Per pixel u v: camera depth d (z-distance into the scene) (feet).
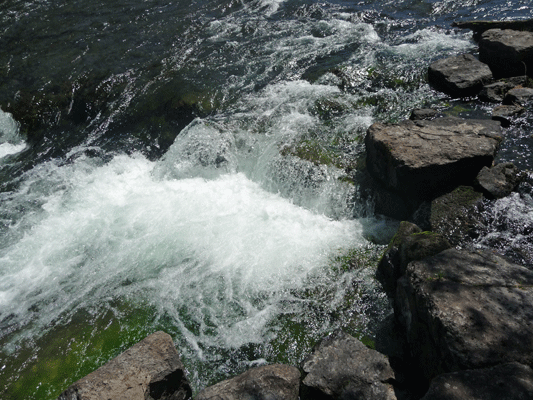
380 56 28.96
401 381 11.99
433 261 13.21
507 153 18.89
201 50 31.68
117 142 26.35
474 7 34.63
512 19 31.81
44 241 19.75
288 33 33.17
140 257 18.43
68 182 23.58
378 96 25.27
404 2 36.73
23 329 16.08
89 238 19.60
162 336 13.10
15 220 21.29
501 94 23.75
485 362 10.20
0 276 18.26
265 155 22.06
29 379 14.42
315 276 16.85
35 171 25.03
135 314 16.20
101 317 16.21
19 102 29.19
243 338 14.96
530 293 11.66
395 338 14.08
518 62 25.04
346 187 19.88
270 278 16.96
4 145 28.12
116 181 23.22
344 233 18.67
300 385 12.58
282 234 18.81
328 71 27.86
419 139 18.92
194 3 38.65
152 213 20.58
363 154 21.38
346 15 35.12
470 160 17.40
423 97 24.93
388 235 18.12
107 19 36.52
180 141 23.77
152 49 32.17
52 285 17.70
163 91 27.96
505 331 10.71
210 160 22.79
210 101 26.50
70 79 29.78
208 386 13.57
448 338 10.77
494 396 9.41
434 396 9.65
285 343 14.66
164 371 12.23
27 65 31.58
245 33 33.63
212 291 16.72
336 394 11.89
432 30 31.91
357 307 15.48
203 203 20.84
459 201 17.10
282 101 25.64
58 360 14.89
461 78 24.53
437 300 11.75
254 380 12.09
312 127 23.41
